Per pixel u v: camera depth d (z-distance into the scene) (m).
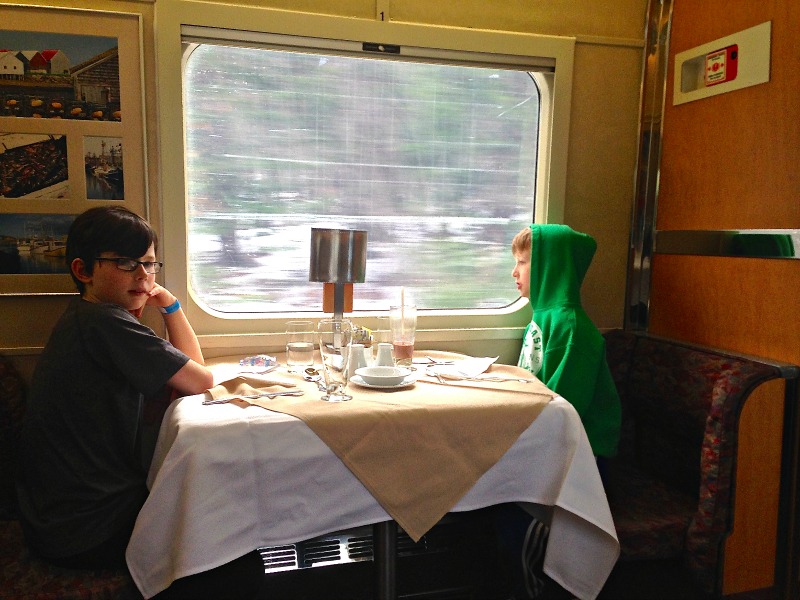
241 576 1.32
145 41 1.91
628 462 2.17
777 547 1.74
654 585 1.70
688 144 2.20
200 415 1.31
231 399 1.41
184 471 1.23
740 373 1.68
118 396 1.42
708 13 2.09
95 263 1.49
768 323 1.88
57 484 1.36
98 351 1.41
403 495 1.33
